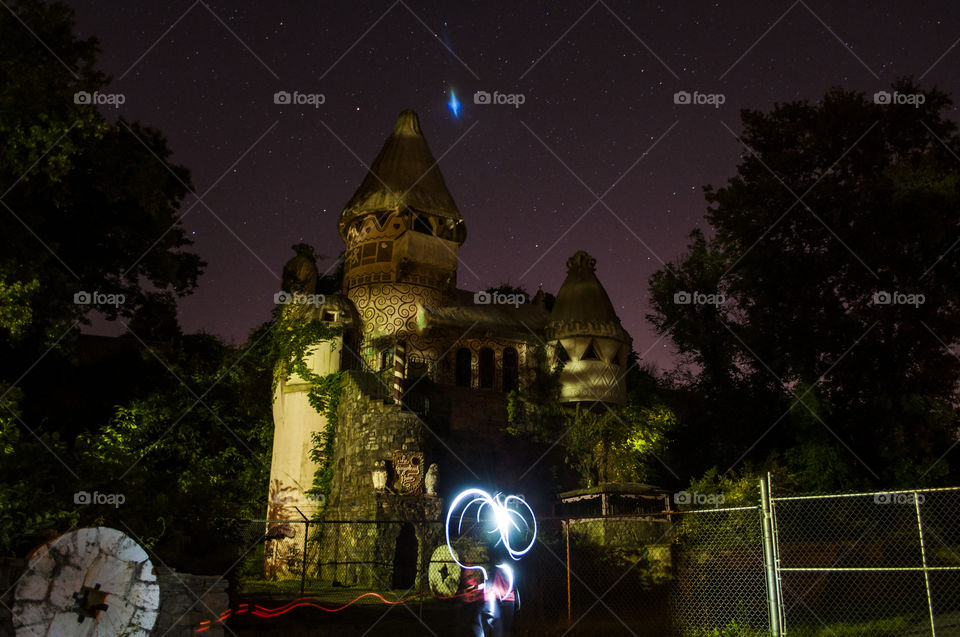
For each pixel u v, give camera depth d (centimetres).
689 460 3319
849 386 2600
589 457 3039
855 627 1508
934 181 2427
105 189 1866
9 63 1548
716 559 1989
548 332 3281
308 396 3084
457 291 3809
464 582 1856
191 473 2727
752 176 2812
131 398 2702
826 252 2605
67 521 1237
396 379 2741
